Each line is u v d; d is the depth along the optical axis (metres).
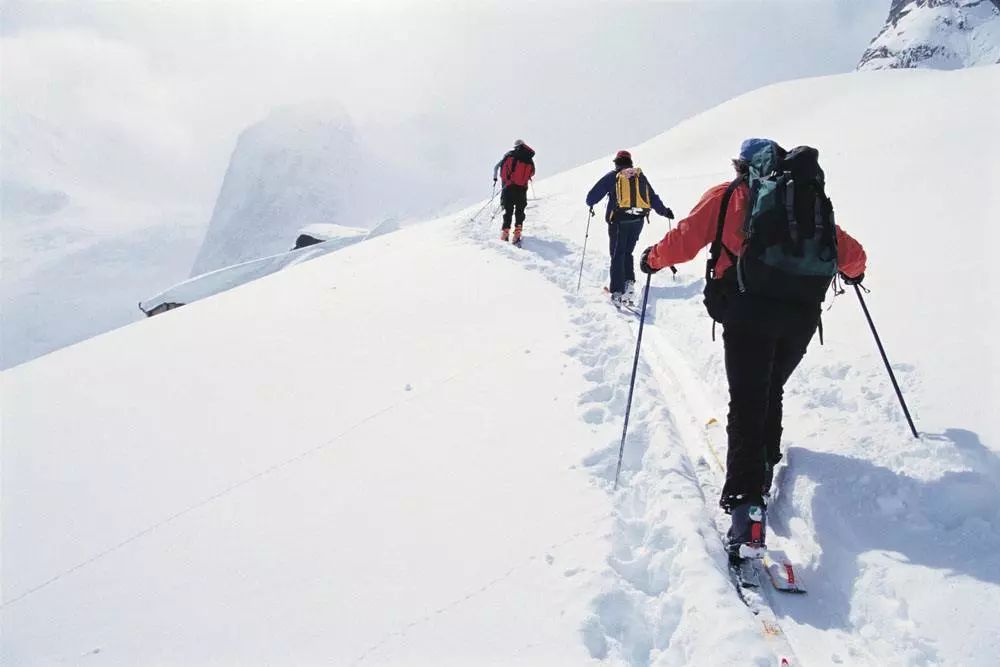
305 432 5.62
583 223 13.43
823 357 4.77
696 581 2.99
